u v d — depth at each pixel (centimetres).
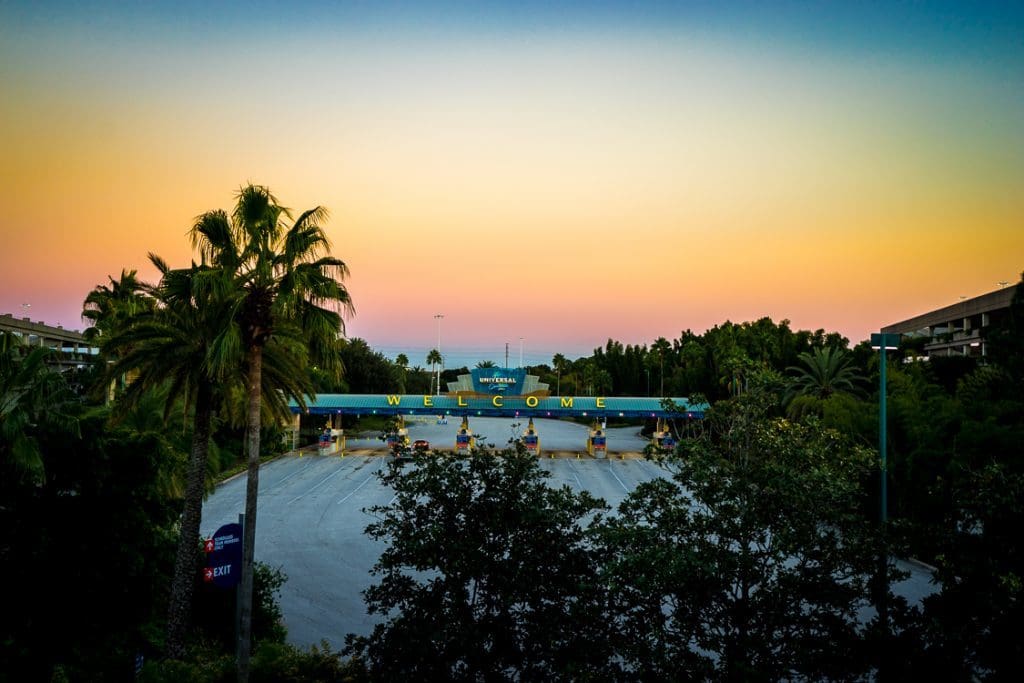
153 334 1928
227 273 1788
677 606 1240
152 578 2083
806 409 4556
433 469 1355
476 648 1194
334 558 2994
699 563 1095
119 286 4728
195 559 1897
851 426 3534
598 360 14350
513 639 1266
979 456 2702
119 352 2169
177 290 1862
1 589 1734
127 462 2073
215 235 1838
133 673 1730
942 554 1205
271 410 2150
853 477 1309
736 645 1145
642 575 1123
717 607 1231
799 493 1195
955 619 1086
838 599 1159
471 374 6756
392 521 1364
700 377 8575
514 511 1309
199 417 1952
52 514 1883
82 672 1698
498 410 6669
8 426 1655
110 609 1962
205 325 1903
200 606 2133
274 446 6406
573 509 1347
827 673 1127
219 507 4059
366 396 6775
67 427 1825
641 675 1159
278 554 3056
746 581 1171
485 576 1295
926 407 3775
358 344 10162
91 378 4291
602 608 1228
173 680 1485
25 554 1769
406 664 1227
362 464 5759
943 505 1509
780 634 1323
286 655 1620
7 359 1711
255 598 2055
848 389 5625
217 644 1980
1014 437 2697
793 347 8650
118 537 1975
